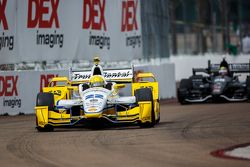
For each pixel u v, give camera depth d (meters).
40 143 30.27
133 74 38.66
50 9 49.72
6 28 46.75
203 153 26.02
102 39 55.28
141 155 25.78
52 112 35.47
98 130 35.12
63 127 37.16
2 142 31.23
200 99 54.62
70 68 39.00
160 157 25.19
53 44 50.00
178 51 117.12
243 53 108.81
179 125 36.94
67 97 38.16
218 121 38.81
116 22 57.28
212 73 56.66
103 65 57.09
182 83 55.28
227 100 56.41
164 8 68.50
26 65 50.88
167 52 69.19
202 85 55.75
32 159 25.38
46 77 49.50
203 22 113.38
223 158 24.62
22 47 47.88
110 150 27.33
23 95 48.00
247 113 43.59
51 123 34.88
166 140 30.22
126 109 35.78
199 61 96.31
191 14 119.31
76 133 33.94
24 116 46.41
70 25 51.38
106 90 35.47
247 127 35.19
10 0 46.97
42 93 35.84
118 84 36.78
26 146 29.34
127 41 58.84
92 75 37.38
